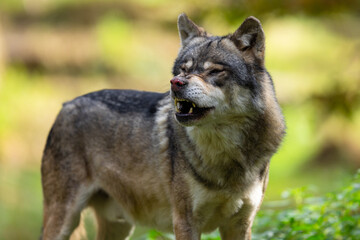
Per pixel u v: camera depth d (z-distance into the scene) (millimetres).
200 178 9133
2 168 28812
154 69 40094
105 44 40031
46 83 38344
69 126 10539
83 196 10445
